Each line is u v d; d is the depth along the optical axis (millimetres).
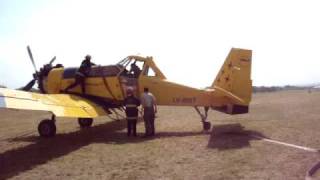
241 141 11164
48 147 11188
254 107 25188
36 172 8352
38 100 11180
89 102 13570
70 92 14852
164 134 13078
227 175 7516
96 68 14453
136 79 13867
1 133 14914
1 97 9977
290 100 33281
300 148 9930
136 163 8836
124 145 11164
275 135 12141
